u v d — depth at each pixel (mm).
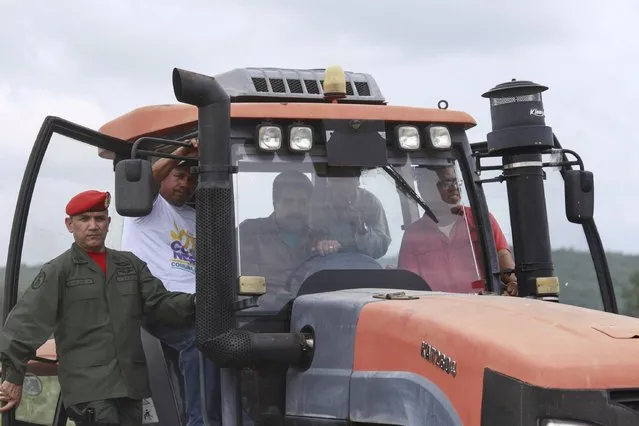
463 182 6488
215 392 5914
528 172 6426
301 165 6125
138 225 6418
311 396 5500
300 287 5922
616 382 4391
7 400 5891
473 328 4805
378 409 5148
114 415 5910
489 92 6453
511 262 6922
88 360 5941
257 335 5527
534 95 6426
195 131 6246
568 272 6637
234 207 5977
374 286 6012
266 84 6559
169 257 6398
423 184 6371
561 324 4746
